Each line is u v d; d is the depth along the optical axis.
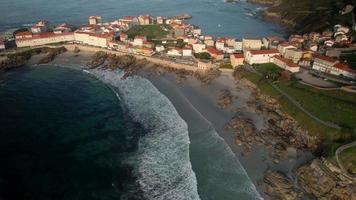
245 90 139.62
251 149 97.62
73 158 93.25
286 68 148.75
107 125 111.62
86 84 146.88
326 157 89.44
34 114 117.00
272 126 110.69
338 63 143.25
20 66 166.38
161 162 91.75
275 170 88.62
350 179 81.38
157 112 120.44
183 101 129.50
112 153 96.06
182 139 102.69
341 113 108.81
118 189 81.69
